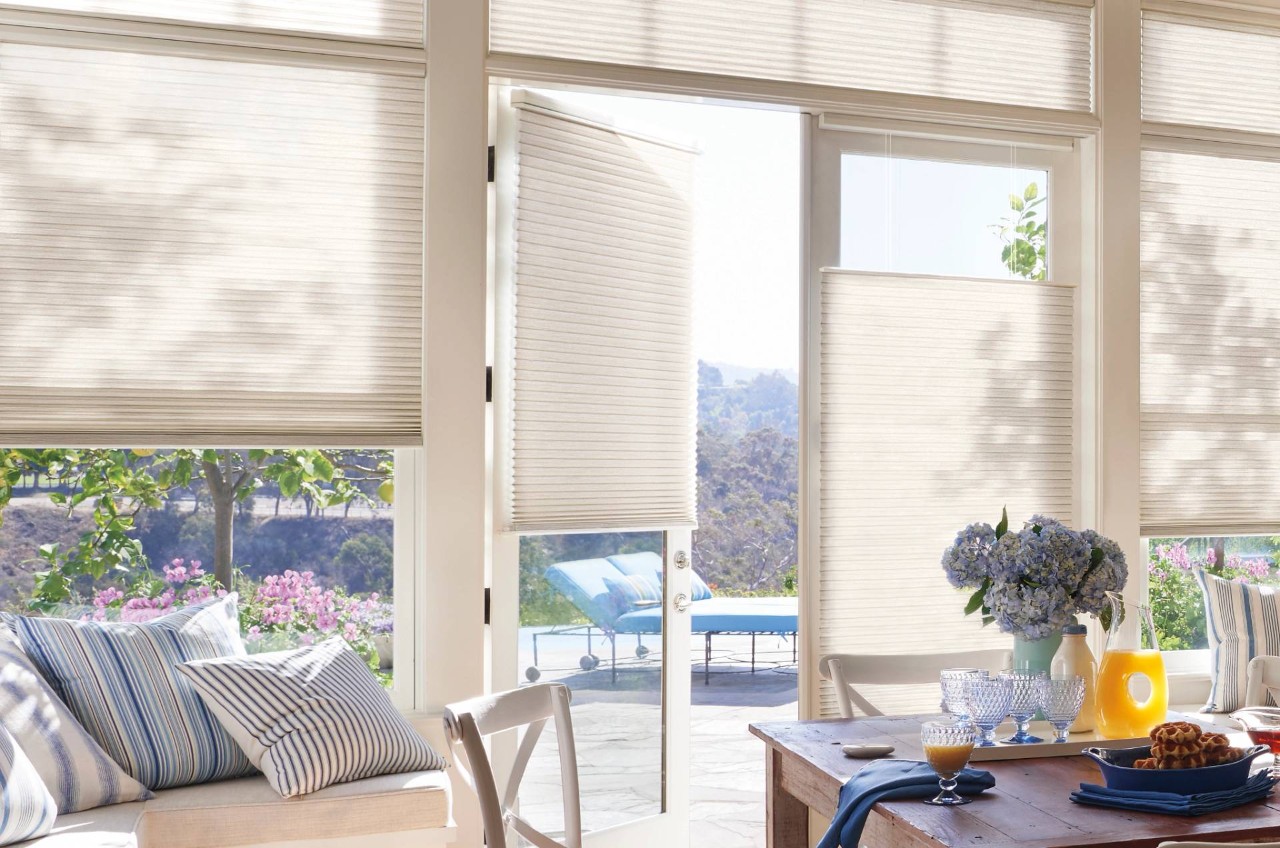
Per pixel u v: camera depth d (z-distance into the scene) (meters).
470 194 3.31
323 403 3.21
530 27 3.45
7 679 2.63
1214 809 1.96
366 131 3.27
